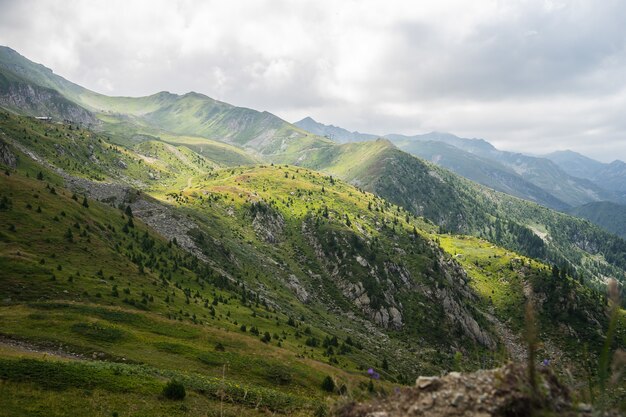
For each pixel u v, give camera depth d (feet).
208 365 216.74
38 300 250.78
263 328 405.18
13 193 438.81
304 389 221.46
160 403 129.08
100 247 404.98
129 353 201.46
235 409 140.36
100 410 113.70
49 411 106.42
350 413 43.98
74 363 145.89
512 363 41.32
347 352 432.25
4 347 171.83
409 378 446.60
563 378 39.06
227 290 529.86
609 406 31.19
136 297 319.27
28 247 336.90
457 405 38.73
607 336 32.09
